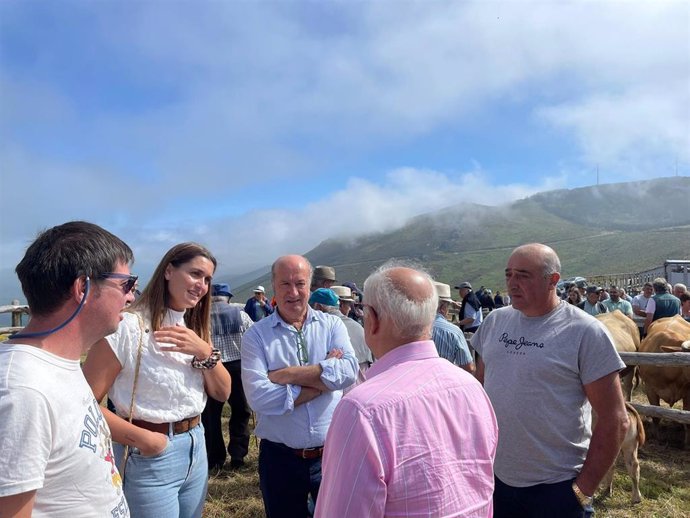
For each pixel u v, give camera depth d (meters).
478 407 1.49
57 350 1.29
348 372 2.57
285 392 2.46
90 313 1.33
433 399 1.39
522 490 2.40
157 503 2.06
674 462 5.31
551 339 2.40
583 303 11.99
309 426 2.52
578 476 2.32
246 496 4.48
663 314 8.94
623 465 5.17
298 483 2.53
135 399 2.10
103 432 1.40
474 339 2.86
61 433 1.21
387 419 1.31
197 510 2.30
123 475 2.07
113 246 1.38
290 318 2.71
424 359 1.51
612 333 7.33
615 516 4.15
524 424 2.38
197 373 2.29
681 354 5.00
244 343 2.67
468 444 1.42
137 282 1.44
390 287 1.53
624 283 31.44
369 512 1.24
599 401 2.29
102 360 2.03
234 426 5.12
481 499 1.42
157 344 2.16
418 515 1.28
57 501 1.22
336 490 1.28
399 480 1.28
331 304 4.12
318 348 2.70
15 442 1.11
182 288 2.24
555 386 2.36
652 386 6.39
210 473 4.95
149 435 2.03
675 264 23.20
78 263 1.28
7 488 1.09
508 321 2.64
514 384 2.43
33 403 1.15
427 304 1.53
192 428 2.25
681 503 4.34
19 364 1.19
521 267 2.46
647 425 6.45
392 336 1.54
